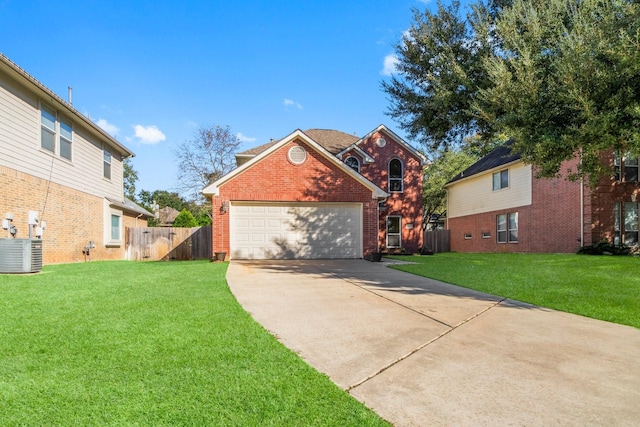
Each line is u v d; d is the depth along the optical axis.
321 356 3.68
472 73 12.77
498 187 21.30
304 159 13.67
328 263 12.26
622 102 7.86
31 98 11.15
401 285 7.88
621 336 4.41
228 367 3.26
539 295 6.72
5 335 4.00
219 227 13.19
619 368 3.42
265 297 6.49
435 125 14.93
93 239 15.09
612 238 15.40
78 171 13.92
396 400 2.77
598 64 7.80
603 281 7.94
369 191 14.03
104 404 2.58
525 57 8.85
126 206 17.88
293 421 2.42
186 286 7.18
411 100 15.23
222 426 2.35
